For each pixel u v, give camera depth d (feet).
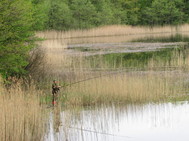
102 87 75.20
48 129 56.85
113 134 54.19
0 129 48.85
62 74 97.55
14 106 53.98
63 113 61.26
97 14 302.86
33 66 90.17
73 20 283.38
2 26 70.08
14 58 72.08
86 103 72.33
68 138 52.49
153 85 77.61
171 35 247.09
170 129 56.49
